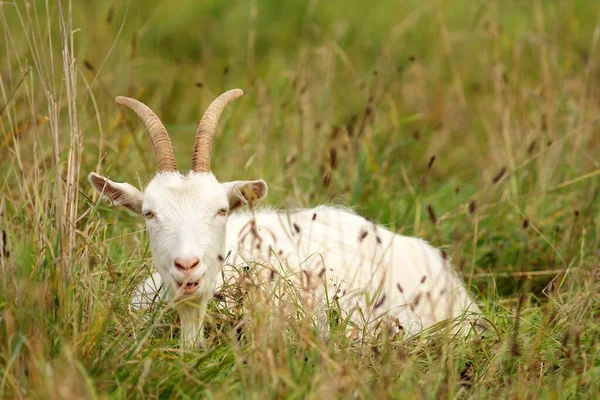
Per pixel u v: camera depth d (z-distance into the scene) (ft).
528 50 138.92
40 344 63.93
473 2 153.69
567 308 80.64
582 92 117.50
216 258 73.72
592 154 115.24
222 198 73.77
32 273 69.05
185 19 167.12
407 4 169.99
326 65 135.13
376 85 129.29
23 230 73.97
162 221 72.33
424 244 94.43
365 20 168.55
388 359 67.72
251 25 139.44
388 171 118.42
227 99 78.48
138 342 68.95
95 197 87.51
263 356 64.80
